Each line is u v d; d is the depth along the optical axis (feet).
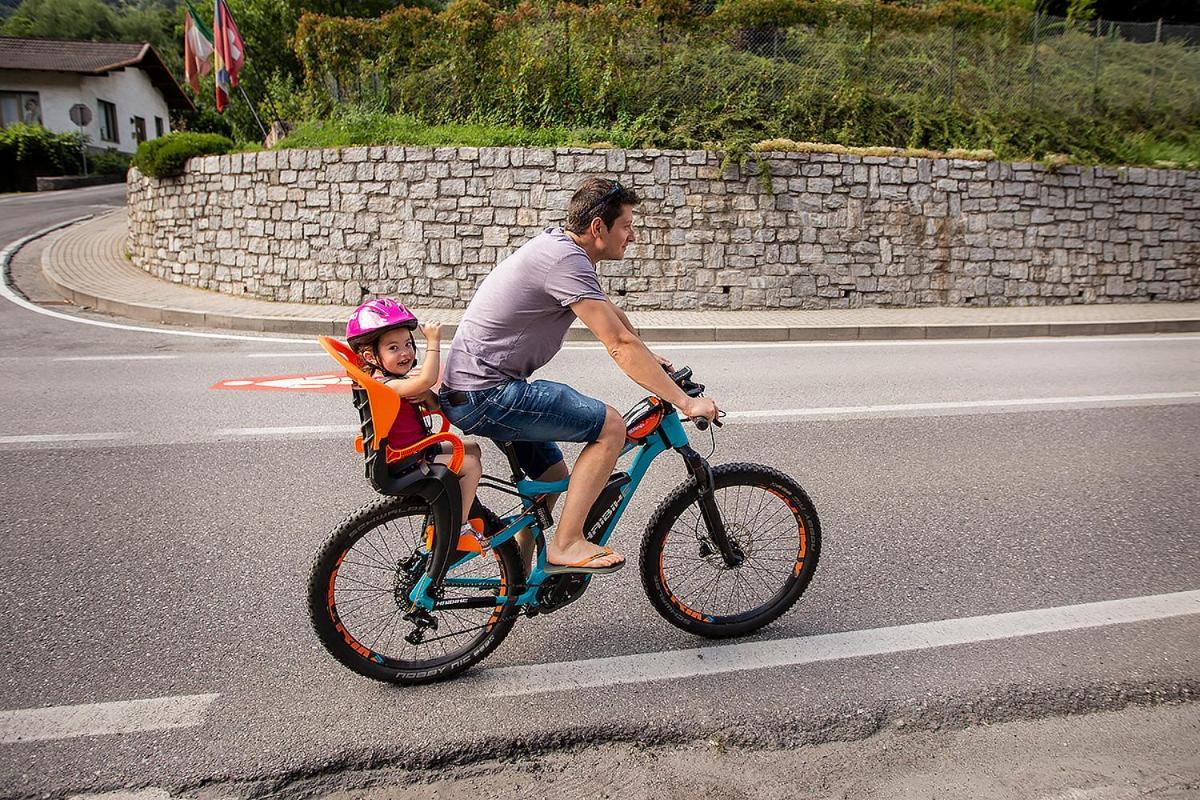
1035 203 43.06
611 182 9.21
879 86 46.96
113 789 7.87
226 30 49.65
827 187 40.75
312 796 7.93
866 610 11.51
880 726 8.98
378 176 39.91
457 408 9.24
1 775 8.00
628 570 12.80
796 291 41.34
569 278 8.84
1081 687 9.62
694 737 8.78
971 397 23.86
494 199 39.70
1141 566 12.89
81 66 106.01
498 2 46.91
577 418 9.38
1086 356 31.01
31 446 18.20
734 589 11.28
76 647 10.30
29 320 35.50
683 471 17.33
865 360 29.94
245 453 17.85
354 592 9.72
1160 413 22.18
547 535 13.46
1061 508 15.28
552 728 8.86
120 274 46.44
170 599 11.55
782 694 9.51
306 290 41.39
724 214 40.32
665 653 10.44
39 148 95.61
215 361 27.99
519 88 44.91
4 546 13.15
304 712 9.11
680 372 10.12
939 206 42.01
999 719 9.11
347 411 21.25
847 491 16.10
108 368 26.53
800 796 7.96
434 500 9.26
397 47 46.65
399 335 9.04
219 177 42.52
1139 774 8.24
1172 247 45.42
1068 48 50.21
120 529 13.87
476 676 9.91
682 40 46.37
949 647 10.53
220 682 9.64
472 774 8.25
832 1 46.93
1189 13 71.00
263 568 12.52
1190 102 50.62
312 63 47.78
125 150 115.55
